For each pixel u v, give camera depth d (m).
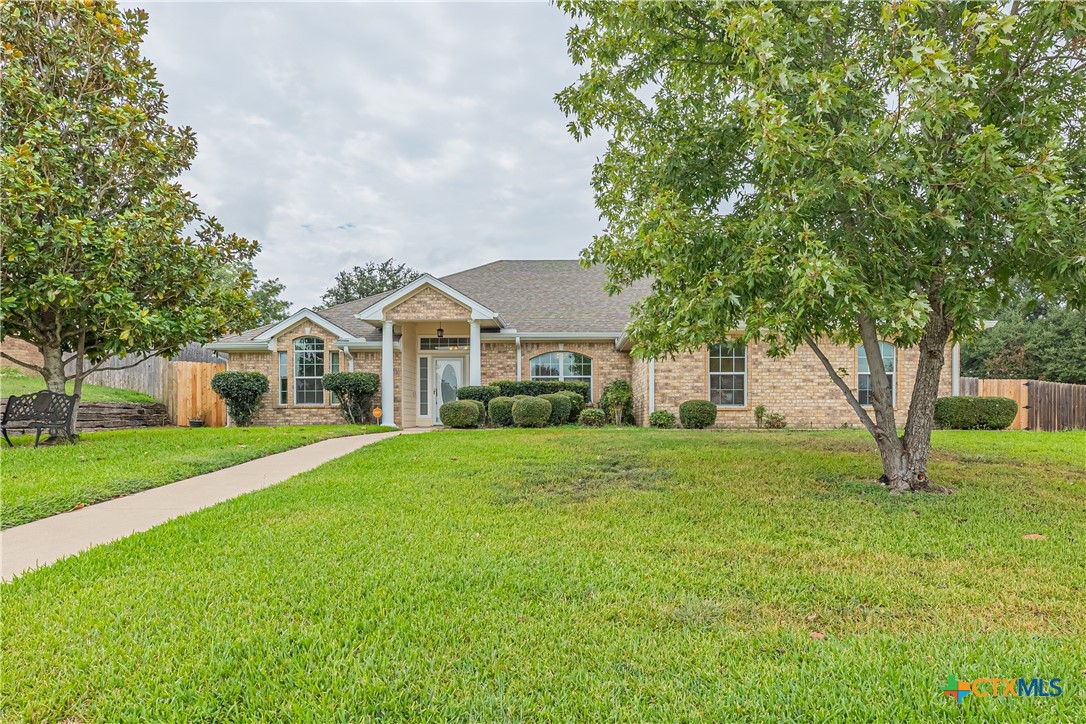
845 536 4.61
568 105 7.17
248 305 11.71
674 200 5.77
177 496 6.24
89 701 2.35
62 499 5.78
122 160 10.15
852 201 4.72
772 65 4.79
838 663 2.65
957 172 4.79
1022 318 31.94
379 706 2.31
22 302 8.86
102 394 17.48
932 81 4.26
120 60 10.73
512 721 2.24
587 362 17.48
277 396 17.42
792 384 14.84
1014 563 3.98
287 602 3.29
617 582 3.61
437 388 18.75
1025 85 5.27
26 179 8.52
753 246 5.25
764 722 2.24
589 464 7.91
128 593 3.40
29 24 9.50
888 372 14.80
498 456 8.69
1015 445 10.13
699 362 14.90
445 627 3.00
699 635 2.94
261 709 2.31
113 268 9.22
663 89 7.04
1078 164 5.18
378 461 8.32
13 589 3.46
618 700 2.37
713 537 4.57
